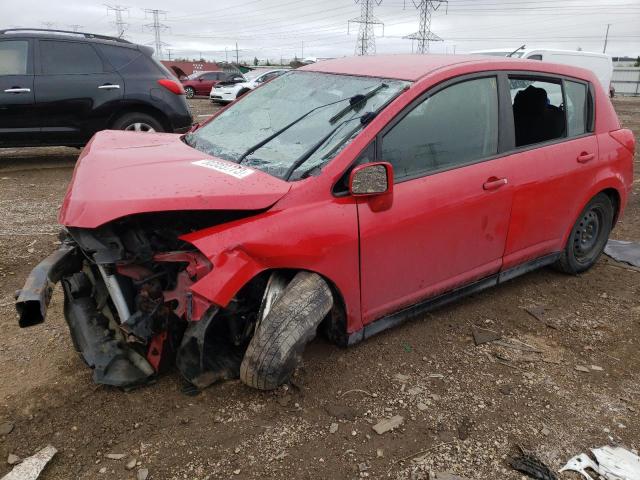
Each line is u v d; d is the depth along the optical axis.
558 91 4.05
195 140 3.70
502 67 3.65
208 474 2.38
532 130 3.90
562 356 3.43
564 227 4.18
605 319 3.94
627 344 3.61
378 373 3.13
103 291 3.02
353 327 3.11
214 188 2.63
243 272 2.57
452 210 3.30
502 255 3.77
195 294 2.53
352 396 2.92
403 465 2.48
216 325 3.04
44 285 2.65
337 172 2.85
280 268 2.73
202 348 2.58
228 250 2.56
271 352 2.67
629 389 3.13
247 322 2.90
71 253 2.99
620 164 4.46
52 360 3.17
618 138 4.46
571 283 4.51
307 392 2.93
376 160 2.98
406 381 3.07
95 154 3.14
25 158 8.91
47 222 5.55
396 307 3.28
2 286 4.09
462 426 2.74
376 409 2.83
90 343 2.89
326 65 3.94
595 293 4.35
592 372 3.27
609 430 2.77
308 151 3.00
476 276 3.66
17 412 2.72
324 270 2.84
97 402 2.79
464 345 3.48
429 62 3.51
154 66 8.05
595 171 4.22
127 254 2.64
